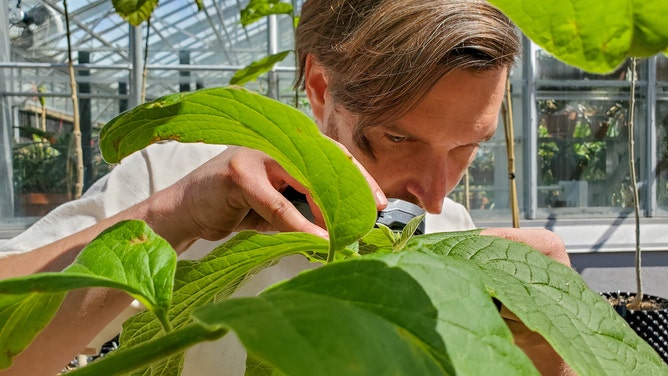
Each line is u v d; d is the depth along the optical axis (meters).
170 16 3.71
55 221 0.97
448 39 0.59
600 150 3.83
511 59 0.65
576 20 0.17
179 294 0.36
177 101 0.28
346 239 0.29
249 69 1.62
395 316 0.19
